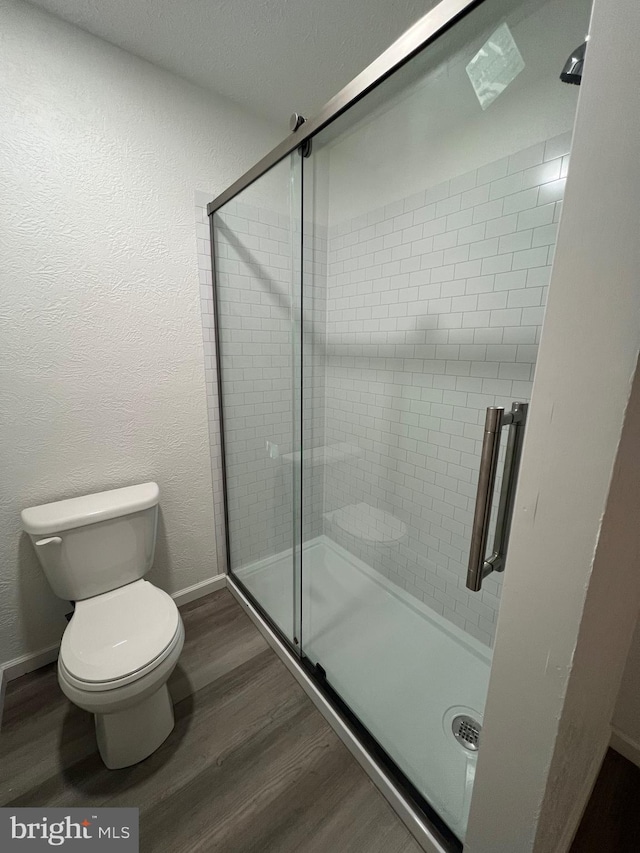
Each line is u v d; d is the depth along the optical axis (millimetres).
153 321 1463
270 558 1828
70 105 1172
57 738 1164
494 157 1165
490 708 651
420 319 1499
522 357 1195
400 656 1438
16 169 1118
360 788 1035
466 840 771
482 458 743
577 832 921
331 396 1990
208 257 1551
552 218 1063
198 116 1430
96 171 1250
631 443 473
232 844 917
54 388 1291
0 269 1141
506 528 827
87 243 1272
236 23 1144
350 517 1976
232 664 1450
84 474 1402
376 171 1535
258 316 1683
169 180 1403
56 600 1418
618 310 420
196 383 1625
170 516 1677
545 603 543
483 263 1256
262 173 1263
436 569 1560
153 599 1257
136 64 1271
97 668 962
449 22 767
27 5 1067
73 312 1285
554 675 550
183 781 1049
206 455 1732
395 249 1541
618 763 1076
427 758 1069
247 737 1172
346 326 1839
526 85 1024
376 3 1077
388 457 1726
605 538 490
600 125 406
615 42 382
